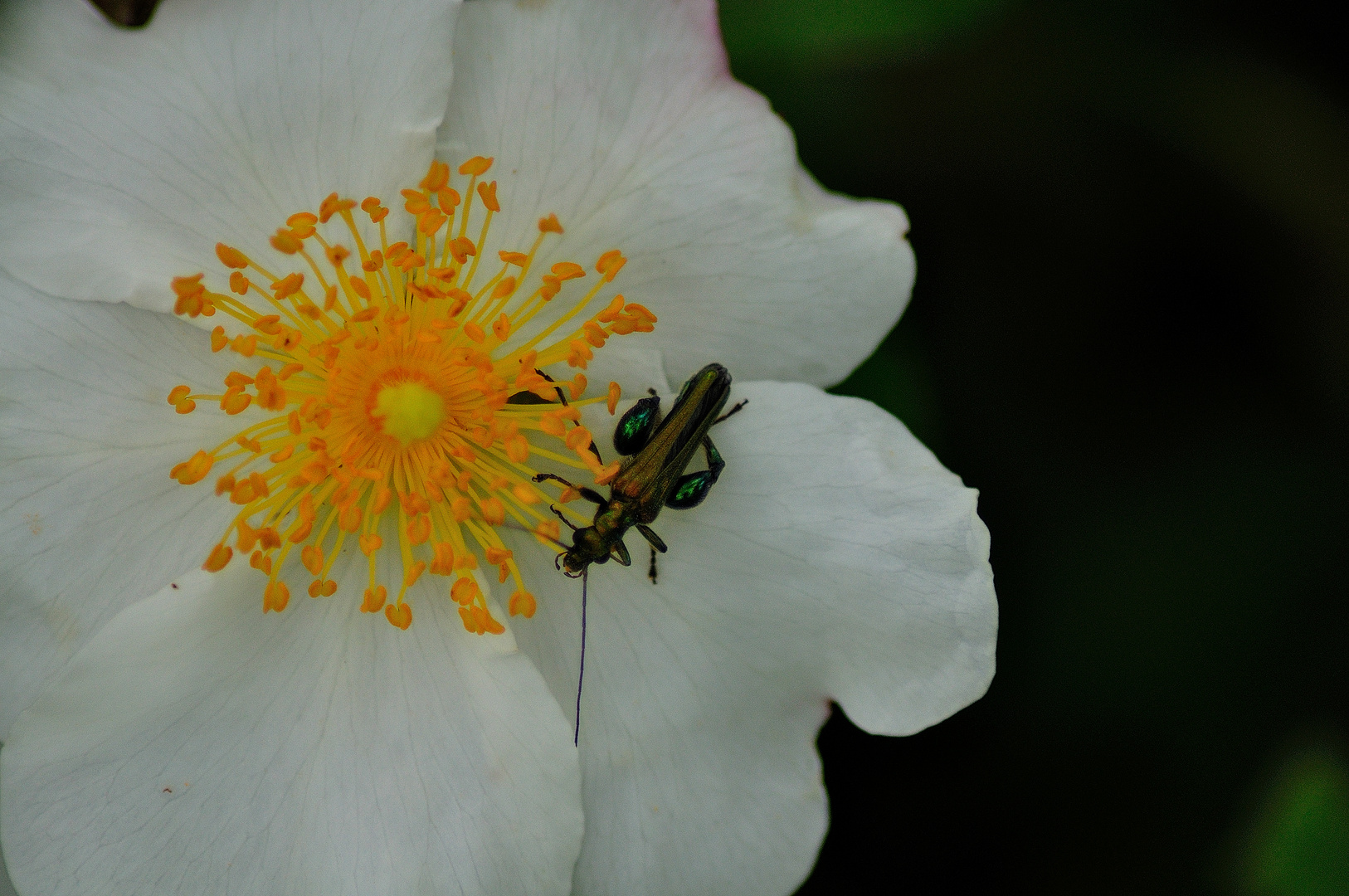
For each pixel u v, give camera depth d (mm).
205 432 151
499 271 154
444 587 153
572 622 155
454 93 152
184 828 150
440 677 152
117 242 149
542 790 152
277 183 151
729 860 155
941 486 153
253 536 148
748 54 161
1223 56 170
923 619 153
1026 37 170
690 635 154
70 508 149
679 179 154
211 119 150
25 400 148
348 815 151
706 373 153
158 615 149
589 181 153
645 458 153
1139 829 170
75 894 149
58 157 148
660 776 155
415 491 154
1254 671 170
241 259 149
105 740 149
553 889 152
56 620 149
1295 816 162
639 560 155
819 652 154
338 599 153
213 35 149
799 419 154
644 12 152
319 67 150
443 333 155
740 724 155
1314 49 170
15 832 148
